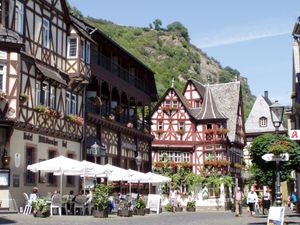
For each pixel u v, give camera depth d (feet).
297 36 124.77
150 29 527.40
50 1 102.22
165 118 208.85
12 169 87.04
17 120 84.89
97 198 86.69
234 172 213.46
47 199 84.94
